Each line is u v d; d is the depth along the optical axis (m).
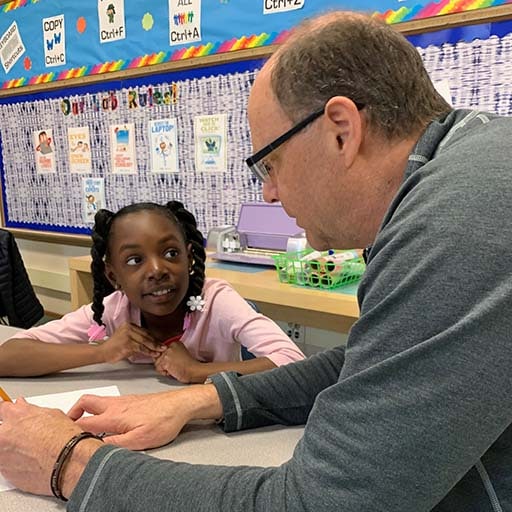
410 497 0.42
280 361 1.01
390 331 0.44
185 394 0.78
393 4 1.78
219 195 2.38
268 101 0.59
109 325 1.17
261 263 1.83
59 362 1.01
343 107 0.53
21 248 3.38
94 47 2.68
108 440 0.69
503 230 0.41
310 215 0.62
